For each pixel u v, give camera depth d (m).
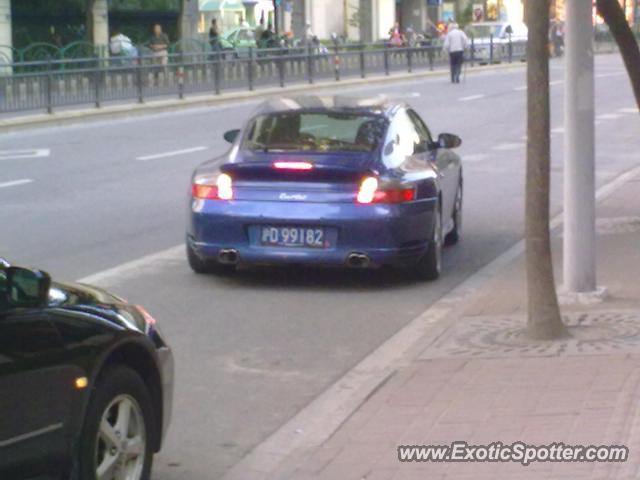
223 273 11.94
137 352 5.84
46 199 17.27
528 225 8.66
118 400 5.64
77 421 5.33
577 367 7.89
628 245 12.74
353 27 68.38
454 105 34.22
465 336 8.98
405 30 70.62
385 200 10.68
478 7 75.62
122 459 5.70
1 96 27.95
